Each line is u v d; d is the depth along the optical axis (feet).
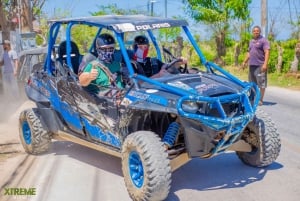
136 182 18.58
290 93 48.70
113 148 20.88
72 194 19.90
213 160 23.67
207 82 19.52
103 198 19.38
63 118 24.06
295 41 78.84
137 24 20.79
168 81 19.36
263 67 39.78
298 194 19.29
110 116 20.44
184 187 20.31
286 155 24.59
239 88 19.63
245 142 21.34
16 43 55.83
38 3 88.63
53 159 24.89
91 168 23.26
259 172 21.86
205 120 17.71
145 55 22.94
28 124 25.53
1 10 60.70
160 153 17.74
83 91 21.88
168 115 19.51
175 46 65.57
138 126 19.74
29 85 26.81
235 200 18.80
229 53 108.27
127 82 21.47
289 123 32.89
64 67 23.58
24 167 23.67
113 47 22.03
